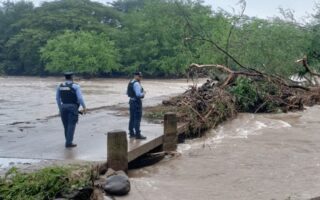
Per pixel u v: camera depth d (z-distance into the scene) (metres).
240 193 9.41
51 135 12.93
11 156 10.00
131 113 12.46
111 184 8.91
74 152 10.49
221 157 12.82
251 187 9.86
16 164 9.14
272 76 22.50
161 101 23.11
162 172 11.22
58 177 7.97
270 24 25.86
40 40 87.25
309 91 24.28
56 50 79.25
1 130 13.86
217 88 20.39
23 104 33.00
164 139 13.23
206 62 24.17
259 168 11.55
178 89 47.81
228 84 22.19
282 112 22.16
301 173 11.04
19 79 80.06
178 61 69.62
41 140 12.08
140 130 13.77
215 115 17.97
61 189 7.91
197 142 15.25
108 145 9.87
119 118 16.91
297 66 25.20
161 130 13.98
